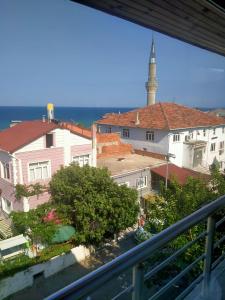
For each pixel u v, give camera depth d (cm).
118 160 2244
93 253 1377
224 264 305
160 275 654
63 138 1664
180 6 222
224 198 231
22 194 1478
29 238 1334
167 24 254
